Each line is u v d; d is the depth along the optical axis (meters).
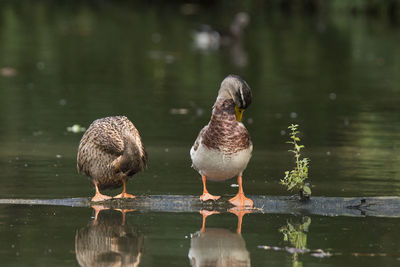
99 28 41.12
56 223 9.10
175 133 15.95
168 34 39.41
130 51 32.25
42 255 7.75
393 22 45.38
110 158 10.00
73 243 8.23
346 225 9.16
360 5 51.19
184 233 8.73
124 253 7.86
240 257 7.79
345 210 10.02
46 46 33.06
